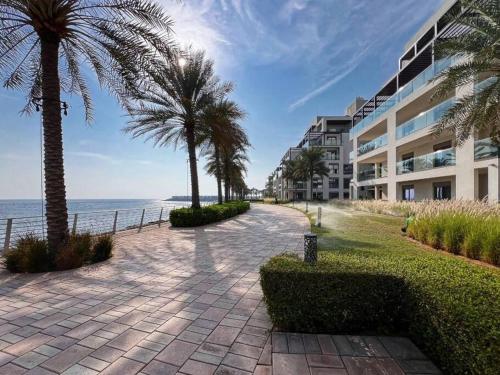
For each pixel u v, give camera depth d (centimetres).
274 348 286
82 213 954
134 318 362
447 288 266
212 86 1566
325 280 314
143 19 696
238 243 916
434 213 938
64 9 615
